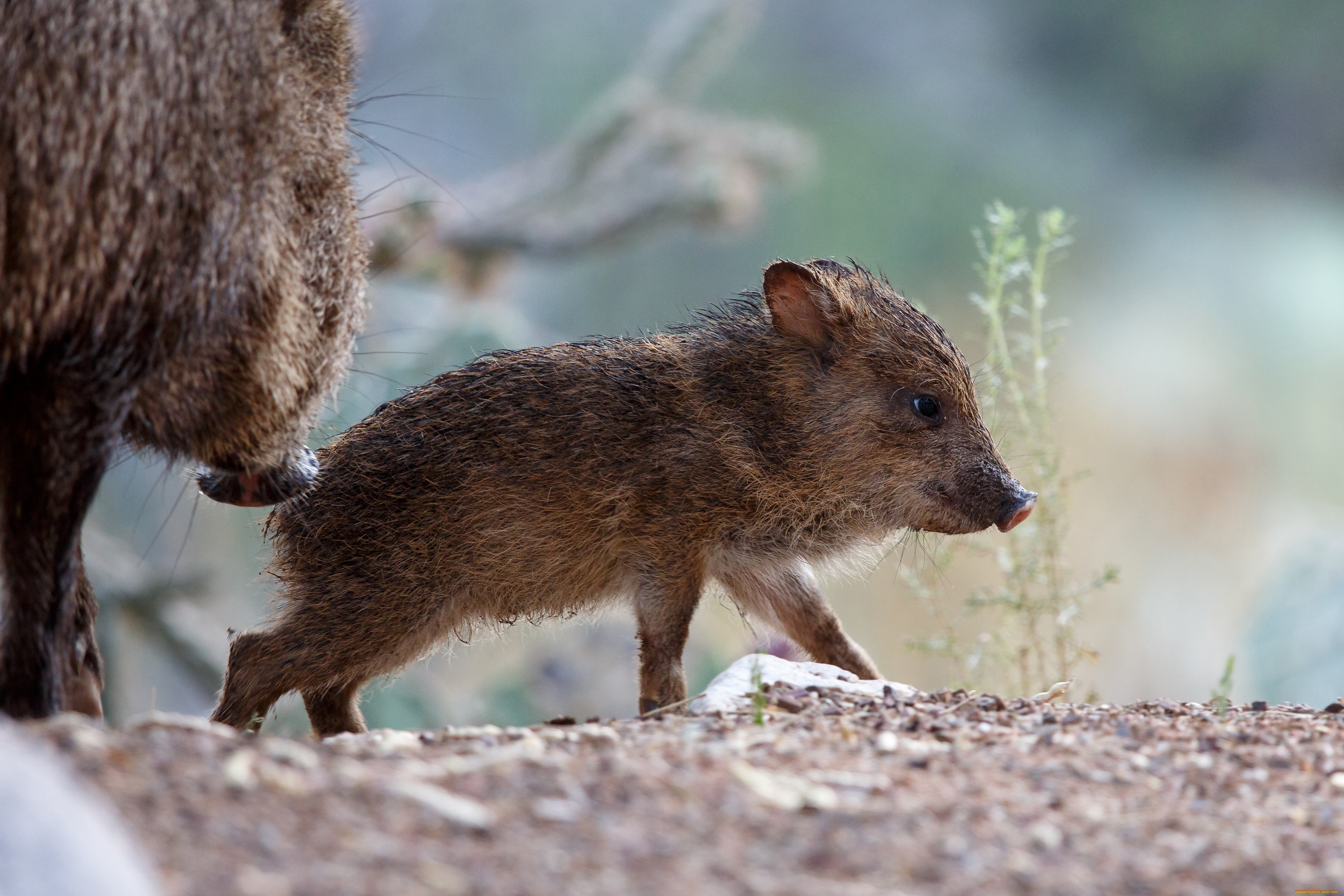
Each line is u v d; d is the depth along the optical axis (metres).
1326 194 52.09
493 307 19.84
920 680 24.11
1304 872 4.88
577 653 17.33
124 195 6.21
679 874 4.48
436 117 42.25
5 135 5.99
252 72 6.70
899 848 4.84
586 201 20.69
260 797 4.77
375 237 17.34
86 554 17.17
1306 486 37.75
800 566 10.26
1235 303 45.34
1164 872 4.84
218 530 23.05
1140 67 54.09
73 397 6.27
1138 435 38.06
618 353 10.22
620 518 9.74
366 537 9.72
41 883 3.71
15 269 6.07
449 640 10.29
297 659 9.68
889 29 53.72
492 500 9.71
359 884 4.19
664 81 22.02
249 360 6.96
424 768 5.34
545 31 43.78
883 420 10.19
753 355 10.23
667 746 6.11
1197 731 6.86
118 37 6.18
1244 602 30.11
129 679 18.91
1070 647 11.31
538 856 4.53
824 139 48.56
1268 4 51.41
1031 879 4.69
